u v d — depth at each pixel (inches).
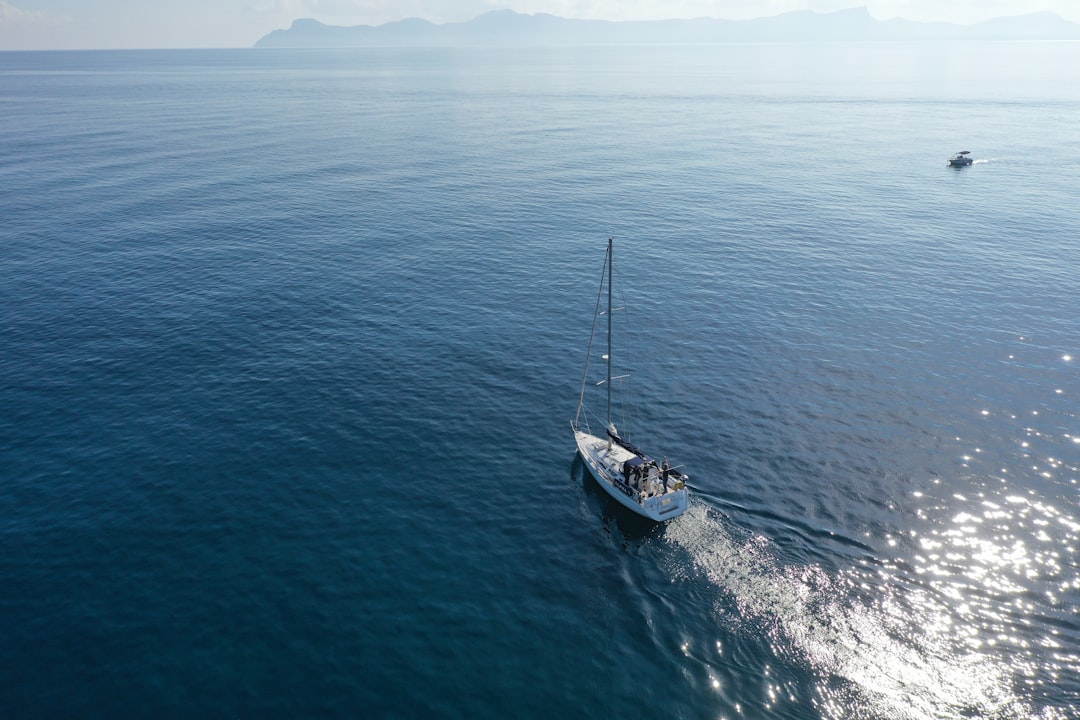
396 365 2474.2
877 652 1320.1
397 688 1268.5
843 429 2039.9
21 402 2209.6
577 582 1519.4
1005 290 3006.9
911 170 5428.2
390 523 1696.6
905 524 1648.6
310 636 1375.5
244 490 1806.1
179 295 3053.6
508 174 5300.2
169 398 2247.8
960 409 2119.8
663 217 4192.9
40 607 1434.5
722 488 1796.3
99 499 1766.7
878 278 3189.0
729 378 2352.4
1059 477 1796.3
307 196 4611.2
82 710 1217.4
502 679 1289.4
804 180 5118.1
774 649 1341.0
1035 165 5521.7
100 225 3944.4
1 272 3253.0
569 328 2768.2
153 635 1371.8
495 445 2020.2
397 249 3644.2
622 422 2110.0
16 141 6363.2
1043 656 1295.5
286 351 2568.9
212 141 6530.5
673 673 1300.4
